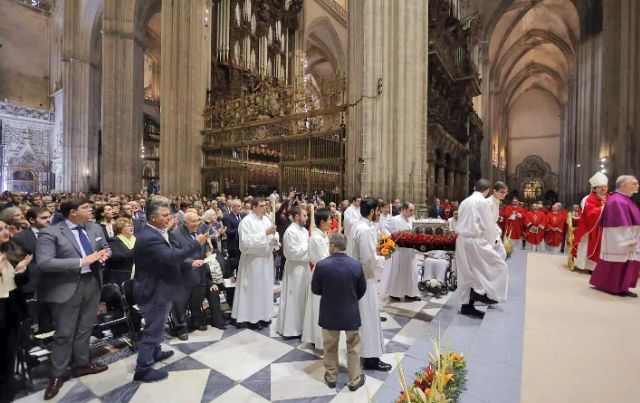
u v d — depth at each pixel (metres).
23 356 3.45
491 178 29.19
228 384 3.56
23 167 27.30
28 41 29.50
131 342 4.39
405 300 6.26
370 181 10.80
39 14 30.22
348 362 3.42
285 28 24.14
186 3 16.61
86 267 3.64
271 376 3.71
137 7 23.80
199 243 3.77
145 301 3.63
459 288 4.72
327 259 3.39
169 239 4.32
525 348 3.21
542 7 28.92
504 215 13.23
